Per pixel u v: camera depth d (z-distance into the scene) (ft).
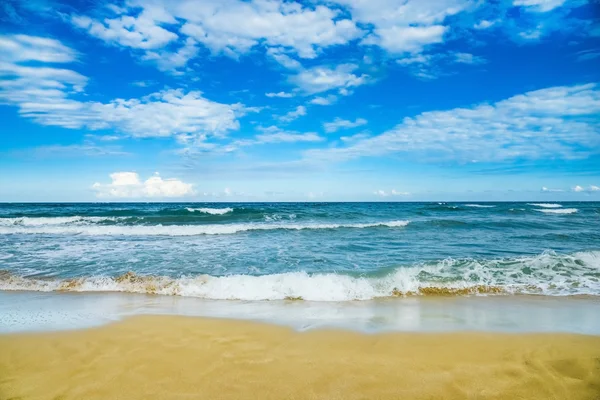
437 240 47.75
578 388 11.09
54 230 56.49
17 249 39.93
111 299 22.26
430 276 26.96
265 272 29.19
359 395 10.76
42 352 13.74
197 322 17.49
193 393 10.84
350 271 28.66
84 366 12.57
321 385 11.34
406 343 14.96
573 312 19.71
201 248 40.96
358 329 16.76
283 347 14.43
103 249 40.14
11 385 11.28
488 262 30.78
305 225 65.62
